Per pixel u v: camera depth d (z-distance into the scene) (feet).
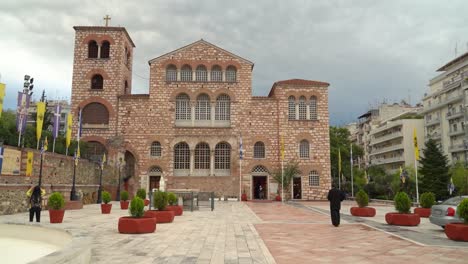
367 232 60.70
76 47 183.52
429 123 282.36
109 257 39.42
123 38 186.91
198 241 50.39
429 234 58.54
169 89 184.55
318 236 55.77
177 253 41.78
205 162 183.62
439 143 269.03
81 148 162.09
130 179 177.06
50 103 356.38
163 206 76.13
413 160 296.10
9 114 201.46
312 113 188.75
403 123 304.30
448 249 44.96
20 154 94.79
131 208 59.93
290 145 183.93
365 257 40.01
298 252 42.75
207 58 187.83
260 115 185.78
